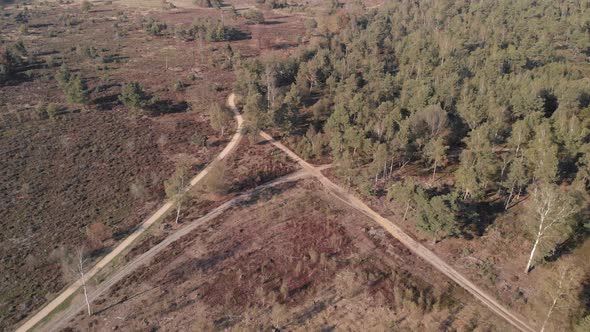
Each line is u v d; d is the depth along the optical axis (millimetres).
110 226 71062
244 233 69625
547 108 91562
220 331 52469
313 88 118750
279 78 119688
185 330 52781
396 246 66375
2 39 157125
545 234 58125
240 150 93875
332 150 87062
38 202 75875
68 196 77750
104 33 174375
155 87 124000
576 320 52031
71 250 65438
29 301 57188
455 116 91250
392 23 161000
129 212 74688
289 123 94062
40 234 68688
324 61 121125
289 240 67938
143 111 109812
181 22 191625
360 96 93375
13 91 117125
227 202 77562
